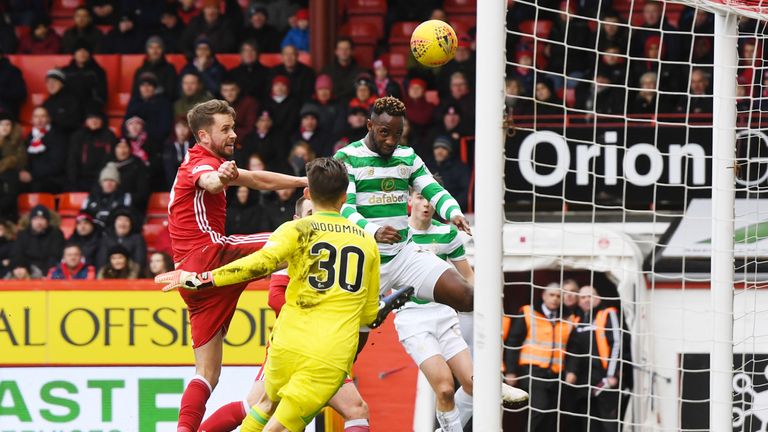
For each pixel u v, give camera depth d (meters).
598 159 17.06
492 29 10.09
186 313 15.19
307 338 9.94
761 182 16.23
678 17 24.38
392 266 11.75
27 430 15.21
